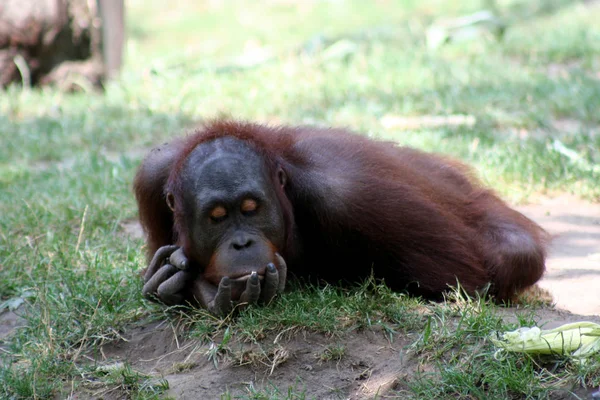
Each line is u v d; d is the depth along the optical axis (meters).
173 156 9.42
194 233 8.09
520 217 10.16
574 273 10.37
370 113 18.08
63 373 8.18
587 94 18.03
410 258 8.98
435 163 10.70
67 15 22.94
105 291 9.66
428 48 24.28
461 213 9.93
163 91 21.47
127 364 8.05
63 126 18.67
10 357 8.73
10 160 16.80
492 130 16.41
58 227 12.46
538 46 23.42
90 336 8.73
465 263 9.13
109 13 23.73
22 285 10.52
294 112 18.67
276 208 8.14
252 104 19.55
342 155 9.16
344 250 9.01
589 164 14.05
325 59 23.80
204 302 8.33
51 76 23.25
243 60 25.73
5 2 22.47
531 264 9.38
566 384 6.80
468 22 26.11
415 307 8.52
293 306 8.30
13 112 20.50
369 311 8.24
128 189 14.05
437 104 18.28
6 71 22.92
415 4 34.34
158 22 36.38
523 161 14.14
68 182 14.62
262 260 7.91
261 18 35.47
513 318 8.22
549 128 16.20
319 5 36.97
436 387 7.05
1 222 12.46
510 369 6.93
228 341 8.04
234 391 7.53
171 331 8.61
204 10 38.03
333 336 8.01
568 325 7.23
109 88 22.44
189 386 7.62
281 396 7.32
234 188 7.85
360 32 28.12
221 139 8.26
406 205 8.97
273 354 7.84
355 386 7.43
